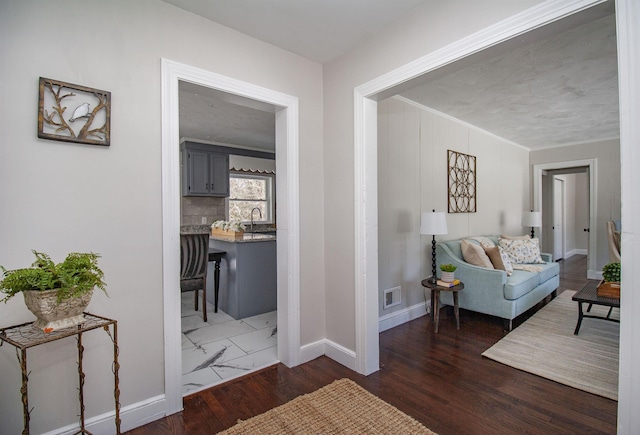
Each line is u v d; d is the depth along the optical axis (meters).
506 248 4.45
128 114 1.71
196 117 4.19
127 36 1.71
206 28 1.99
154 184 1.79
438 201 3.88
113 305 1.67
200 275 3.45
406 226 3.43
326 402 1.93
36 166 1.47
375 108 2.35
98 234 1.62
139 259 1.74
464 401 1.94
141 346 1.75
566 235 7.86
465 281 3.39
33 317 1.46
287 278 2.43
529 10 1.45
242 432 1.67
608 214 5.36
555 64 2.64
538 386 2.10
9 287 1.18
